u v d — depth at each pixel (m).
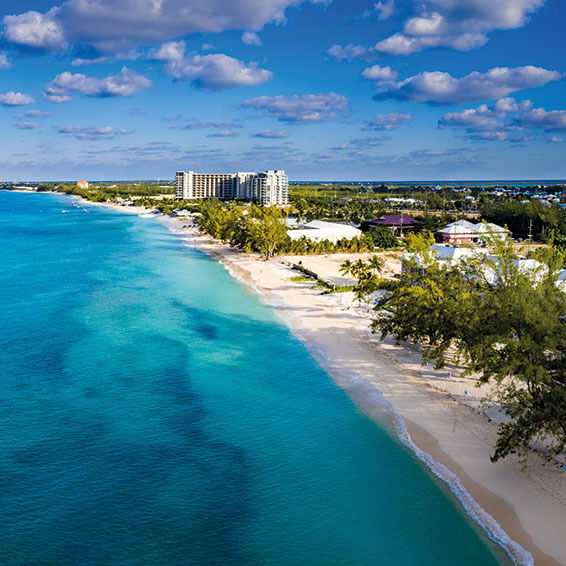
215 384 55.75
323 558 30.86
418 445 42.78
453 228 153.25
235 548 31.61
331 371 59.00
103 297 95.31
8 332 73.25
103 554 31.00
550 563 29.88
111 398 52.19
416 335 57.72
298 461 40.94
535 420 35.00
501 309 45.41
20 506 35.09
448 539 32.16
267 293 97.62
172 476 38.94
